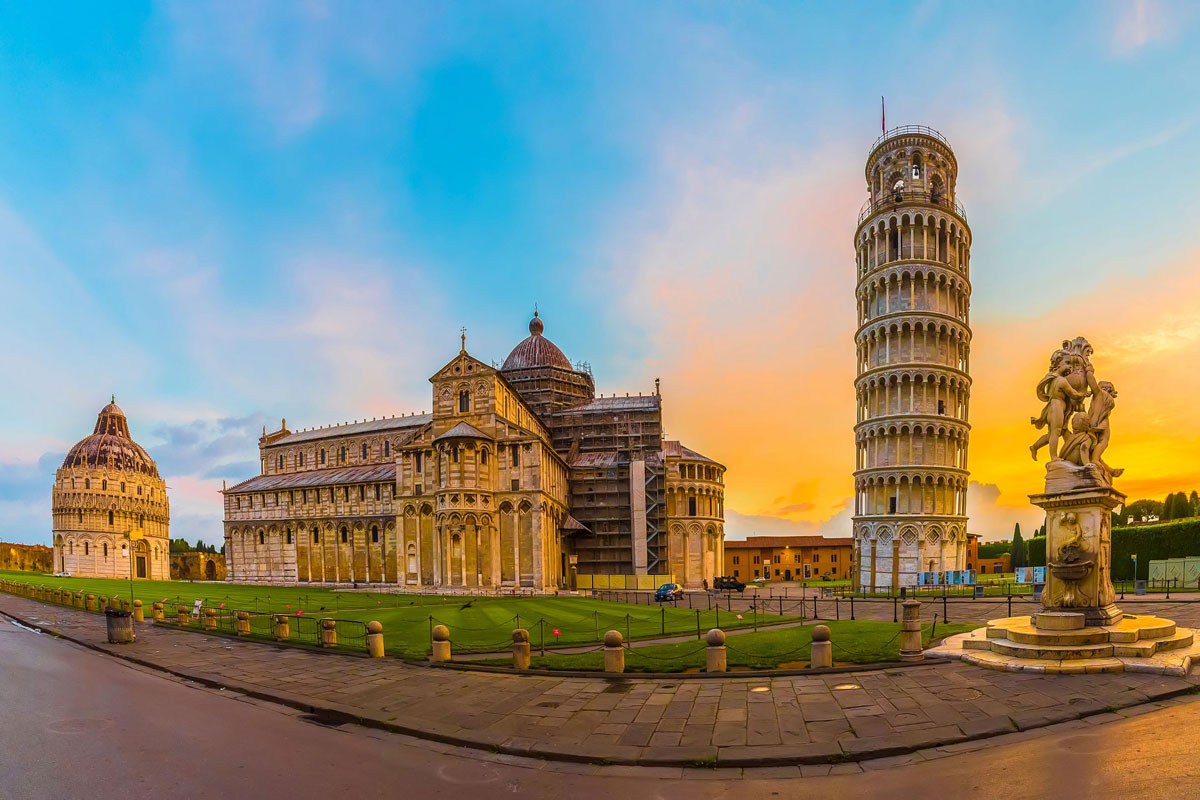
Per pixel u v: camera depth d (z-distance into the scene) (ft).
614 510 325.21
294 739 58.29
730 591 299.79
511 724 60.54
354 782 47.47
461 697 71.10
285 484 365.20
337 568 340.39
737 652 88.79
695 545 343.05
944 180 284.20
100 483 542.16
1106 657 69.15
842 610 168.35
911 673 72.38
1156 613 118.73
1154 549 248.32
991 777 43.73
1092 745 47.93
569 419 360.89
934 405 262.67
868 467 271.08
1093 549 76.18
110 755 52.90
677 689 71.10
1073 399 81.00
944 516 253.85
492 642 110.01
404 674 84.17
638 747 53.31
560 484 310.65
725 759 49.55
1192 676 62.95
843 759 49.03
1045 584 80.64
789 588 347.77
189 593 238.89
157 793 45.01
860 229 291.99
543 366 375.45
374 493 338.13
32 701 70.74
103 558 533.14
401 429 372.38
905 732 53.11
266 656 100.22
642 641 111.65
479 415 273.33
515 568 260.01
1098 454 79.41
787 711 60.80
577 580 319.68
